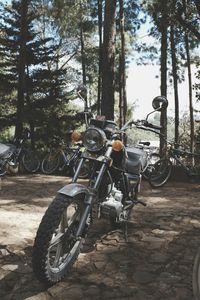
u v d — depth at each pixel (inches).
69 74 1139.3
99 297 128.7
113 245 173.8
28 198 275.7
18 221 210.4
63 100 888.9
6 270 146.3
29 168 486.9
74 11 1008.2
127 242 177.5
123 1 860.6
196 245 175.6
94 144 148.3
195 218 222.1
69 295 129.6
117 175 171.2
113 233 188.9
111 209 161.3
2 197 278.1
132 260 157.6
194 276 118.2
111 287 135.3
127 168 185.0
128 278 142.0
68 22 1056.8
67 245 138.3
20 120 674.8
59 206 131.3
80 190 137.2
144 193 306.2
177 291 132.6
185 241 180.9
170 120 1027.9
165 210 241.6
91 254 163.3
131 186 184.7
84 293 131.1
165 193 308.7
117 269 149.1
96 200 156.4
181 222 213.2
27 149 490.0
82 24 1049.5
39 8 998.4
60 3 981.8
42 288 134.0
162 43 737.6
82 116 178.1
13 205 251.0
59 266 137.0
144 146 232.5
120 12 843.4
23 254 160.7
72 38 1175.6
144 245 174.6
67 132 893.2
